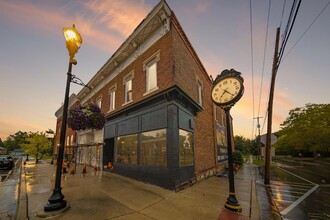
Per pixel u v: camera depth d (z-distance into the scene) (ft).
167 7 27.71
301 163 97.86
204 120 40.81
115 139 37.22
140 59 34.04
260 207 19.25
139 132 30.09
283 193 28.02
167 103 25.80
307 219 17.26
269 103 38.32
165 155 24.52
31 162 73.67
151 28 31.19
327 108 118.52
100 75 48.37
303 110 133.18
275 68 37.86
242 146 207.41
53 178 30.76
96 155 46.21
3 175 42.93
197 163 32.24
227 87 19.52
